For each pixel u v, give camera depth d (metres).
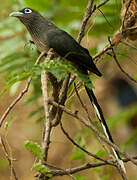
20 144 16.70
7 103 16.69
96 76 9.22
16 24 11.80
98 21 10.19
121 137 14.21
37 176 6.60
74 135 13.04
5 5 12.35
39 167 6.01
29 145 5.94
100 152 8.24
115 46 8.71
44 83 6.13
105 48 8.77
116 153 7.25
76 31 11.28
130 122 13.95
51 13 11.32
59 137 13.18
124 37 8.76
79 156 8.46
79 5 10.93
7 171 14.99
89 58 8.55
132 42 9.52
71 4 11.19
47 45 8.94
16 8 12.00
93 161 8.45
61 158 16.16
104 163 7.21
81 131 9.17
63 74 6.26
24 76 6.48
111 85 15.67
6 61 10.81
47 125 5.92
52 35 8.92
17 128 16.75
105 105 15.86
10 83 6.55
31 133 16.20
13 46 11.27
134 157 7.28
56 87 7.12
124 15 8.43
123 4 9.08
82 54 8.47
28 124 16.58
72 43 8.64
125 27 8.84
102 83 15.80
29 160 16.39
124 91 15.47
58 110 6.48
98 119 8.18
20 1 11.99
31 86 10.71
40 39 9.15
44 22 9.34
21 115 16.78
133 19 8.81
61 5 11.29
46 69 6.14
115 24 10.10
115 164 6.59
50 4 11.38
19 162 16.33
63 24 11.35
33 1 11.29
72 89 8.65
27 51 10.74
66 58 8.55
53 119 7.21
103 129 8.02
